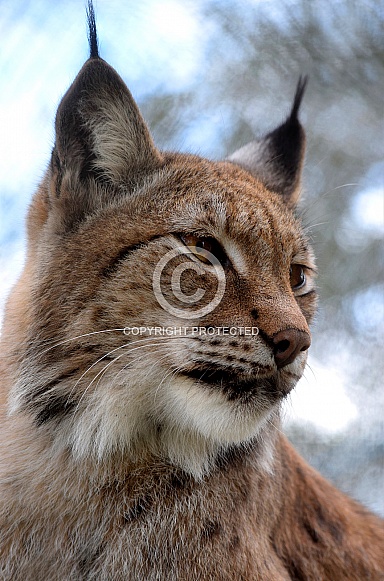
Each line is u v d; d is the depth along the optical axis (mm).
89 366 8430
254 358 8367
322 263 17203
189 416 8508
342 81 17078
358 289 17688
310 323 10141
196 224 8812
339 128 17344
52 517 8664
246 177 9945
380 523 11727
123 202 8930
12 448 8812
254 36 16766
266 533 9344
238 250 8898
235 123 16859
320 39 16797
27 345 8742
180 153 10078
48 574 8680
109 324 8383
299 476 10445
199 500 8766
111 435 8547
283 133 11586
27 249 9320
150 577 8586
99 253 8570
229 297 8609
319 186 17219
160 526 8680
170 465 8844
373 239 17672
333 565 10375
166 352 8383
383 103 17203
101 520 8688
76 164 8922
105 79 8969
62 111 8742
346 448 16734
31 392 8680
